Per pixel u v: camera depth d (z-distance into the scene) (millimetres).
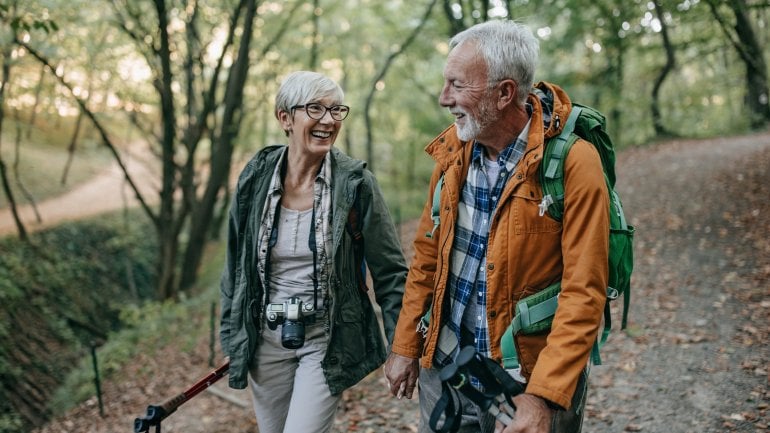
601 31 17844
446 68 1590
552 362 1416
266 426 2223
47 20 6426
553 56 17453
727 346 4520
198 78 14008
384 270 2145
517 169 1550
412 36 13602
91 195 20641
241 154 17484
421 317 1890
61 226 15906
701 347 4570
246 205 2084
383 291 2162
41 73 12039
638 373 4250
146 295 17016
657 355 4523
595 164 1497
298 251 2053
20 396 9031
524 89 1555
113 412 6523
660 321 5234
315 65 15562
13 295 11414
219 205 20359
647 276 6586
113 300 15242
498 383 1494
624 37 17078
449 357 1754
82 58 11617
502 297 1586
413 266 1923
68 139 24062
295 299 2049
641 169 12828
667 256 7152
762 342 4473
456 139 1744
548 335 1524
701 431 3369
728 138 15773
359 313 2115
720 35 17156
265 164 2090
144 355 8375
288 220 2076
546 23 15414
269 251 2062
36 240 14539
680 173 11641
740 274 6125
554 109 1553
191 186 12602
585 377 1665
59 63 11367
